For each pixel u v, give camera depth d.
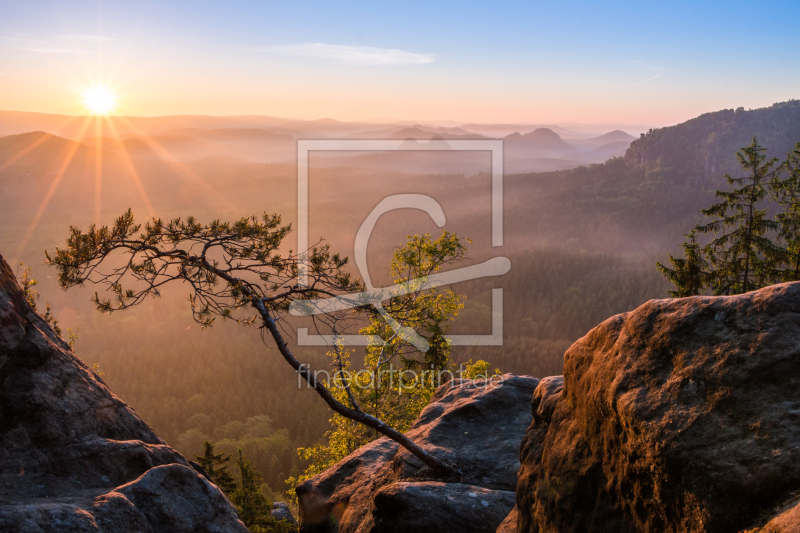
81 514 3.79
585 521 4.14
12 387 4.91
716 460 2.95
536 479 5.01
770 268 17.98
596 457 4.18
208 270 6.99
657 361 3.75
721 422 3.08
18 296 5.44
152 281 6.72
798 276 17.52
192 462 6.17
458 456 8.64
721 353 3.32
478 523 6.64
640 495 3.55
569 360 5.00
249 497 16.19
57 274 6.41
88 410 5.42
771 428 2.84
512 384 11.24
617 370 4.04
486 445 9.02
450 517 6.68
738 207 18.62
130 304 6.53
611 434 3.99
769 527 2.48
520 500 5.20
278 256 7.46
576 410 4.72
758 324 3.27
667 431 3.29
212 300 7.06
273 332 7.51
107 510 4.02
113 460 5.07
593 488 4.14
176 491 4.79
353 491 9.44
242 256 7.31
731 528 2.79
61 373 5.46
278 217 7.63
